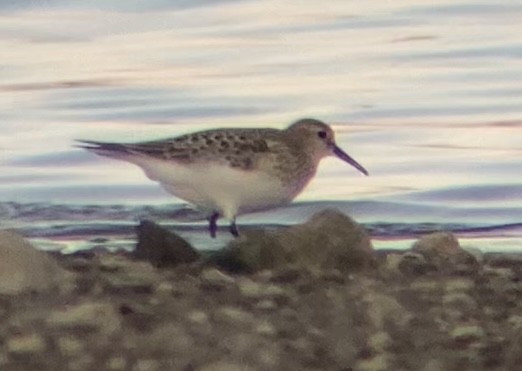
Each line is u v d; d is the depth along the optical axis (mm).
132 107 20312
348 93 20703
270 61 22531
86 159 17578
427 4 25359
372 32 23953
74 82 21641
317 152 13758
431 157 17922
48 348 8570
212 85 21266
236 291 10250
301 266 11203
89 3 26172
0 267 10250
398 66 21984
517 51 22469
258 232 11516
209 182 13039
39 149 18141
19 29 25094
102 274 10688
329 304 9961
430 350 8969
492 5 25109
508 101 20031
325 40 23609
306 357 8734
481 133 18828
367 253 11461
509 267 11789
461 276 11180
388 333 9289
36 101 20609
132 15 25594
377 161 17781
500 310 10016
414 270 11414
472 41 23109
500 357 8844
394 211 15688
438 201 16109
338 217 11594
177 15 25297
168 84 21375
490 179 16953
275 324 9375
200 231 14258
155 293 10102
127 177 16656
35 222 15016
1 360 8359
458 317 9773
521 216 15508
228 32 24266
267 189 13203
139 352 8547
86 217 15133
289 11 25250
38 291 10047
